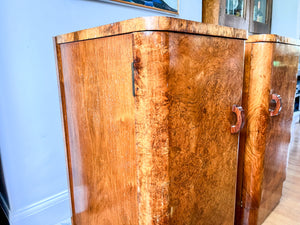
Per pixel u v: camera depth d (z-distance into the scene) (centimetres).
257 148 100
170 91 51
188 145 59
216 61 63
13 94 104
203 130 63
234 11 207
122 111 58
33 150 114
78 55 71
